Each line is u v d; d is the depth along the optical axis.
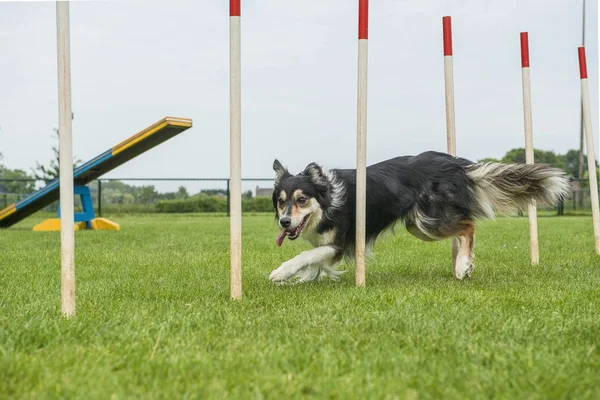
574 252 7.64
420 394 2.22
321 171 5.43
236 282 4.30
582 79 7.32
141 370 2.51
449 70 5.98
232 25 4.13
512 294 4.49
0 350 2.73
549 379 2.35
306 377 2.41
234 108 4.16
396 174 5.74
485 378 2.38
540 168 5.98
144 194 23.86
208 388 2.26
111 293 4.69
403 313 3.67
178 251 8.21
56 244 9.53
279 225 5.36
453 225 5.73
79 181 14.28
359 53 4.79
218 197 24.48
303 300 4.33
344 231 5.48
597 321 3.43
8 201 25.36
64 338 3.02
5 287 5.12
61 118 3.49
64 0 3.44
